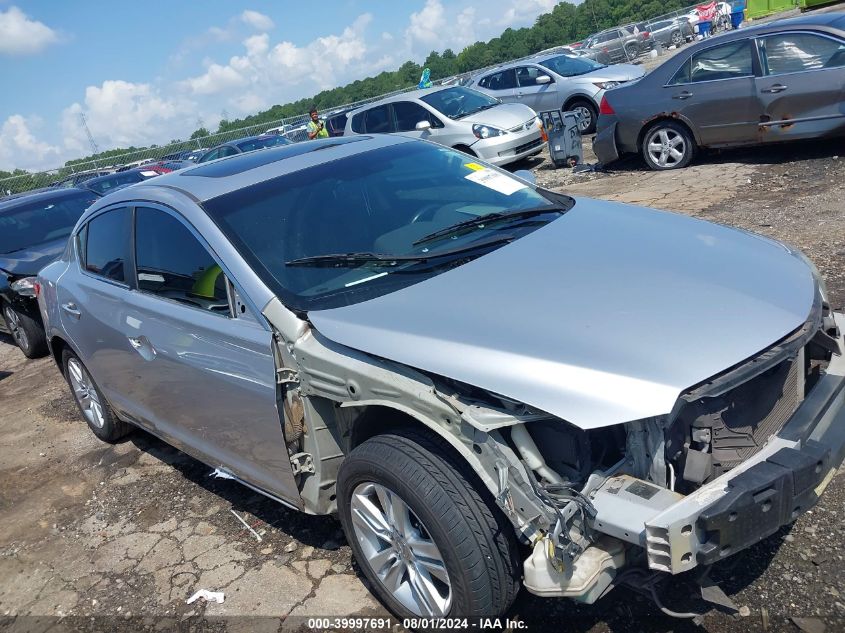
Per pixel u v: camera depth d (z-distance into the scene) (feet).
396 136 14.64
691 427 8.18
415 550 9.06
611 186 32.53
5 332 29.04
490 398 8.17
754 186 27.07
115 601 11.71
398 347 8.80
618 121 33.65
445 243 11.06
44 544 13.96
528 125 42.88
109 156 94.22
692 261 9.95
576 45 101.35
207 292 11.37
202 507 14.03
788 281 9.67
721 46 29.86
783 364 8.73
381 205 11.96
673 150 32.45
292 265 10.65
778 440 8.21
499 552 8.23
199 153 81.51
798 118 28.35
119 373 14.38
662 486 7.88
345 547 11.78
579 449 8.11
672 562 7.05
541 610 9.46
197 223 11.55
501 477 7.75
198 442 12.68
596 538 7.77
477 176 13.42
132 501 14.83
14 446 19.17
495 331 8.61
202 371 11.42
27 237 29.17
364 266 10.55
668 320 8.50
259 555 12.05
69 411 20.88
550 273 9.73
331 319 9.61
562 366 7.91
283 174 12.50
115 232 14.02
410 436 8.87
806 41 27.73
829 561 9.41
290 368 10.00
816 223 21.49
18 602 12.30
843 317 10.46
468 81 56.03
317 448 10.11
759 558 9.67
